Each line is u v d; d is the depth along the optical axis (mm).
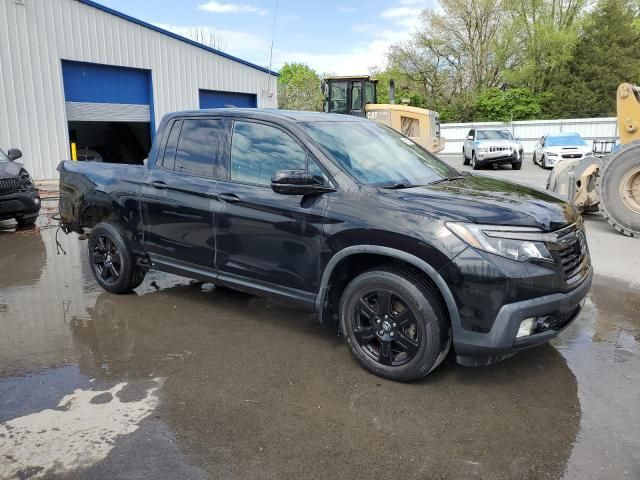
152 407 3297
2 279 6223
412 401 3375
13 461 2764
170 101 20625
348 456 2818
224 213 4367
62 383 3607
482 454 2836
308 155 4020
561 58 40594
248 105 25062
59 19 16688
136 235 5172
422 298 3410
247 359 3986
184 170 4781
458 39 44406
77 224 5738
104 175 5426
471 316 3273
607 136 30578
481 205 3451
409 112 16062
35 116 16219
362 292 3686
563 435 3004
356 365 3887
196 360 3971
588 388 3547
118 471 2688
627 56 40344
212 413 3230
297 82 42000
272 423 3123
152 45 19734
